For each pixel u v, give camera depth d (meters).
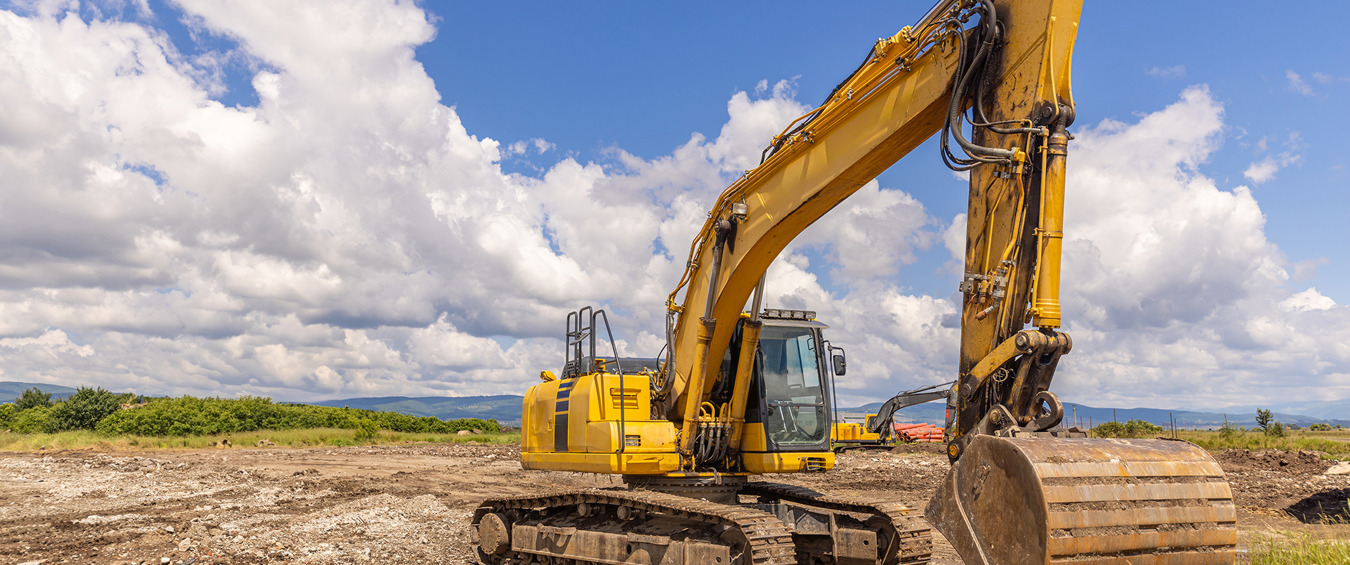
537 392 9.89
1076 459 4.43
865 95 6.47
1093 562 4.23
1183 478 4.63
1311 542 8.06
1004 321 5.04
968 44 5.59
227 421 37.16
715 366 8.62
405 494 16.05
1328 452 24.89
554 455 9.21
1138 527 4.37
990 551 4.54
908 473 20.80
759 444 8.71
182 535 10.40
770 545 6.68
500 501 9.31
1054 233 4.90
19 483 16.86
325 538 10.65
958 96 5.52
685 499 7.62
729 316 8.23
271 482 17.69
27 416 38.38
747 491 9.70
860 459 25.05
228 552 9.49
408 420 46.31
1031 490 4.27
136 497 14.73
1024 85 5.21
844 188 6.91
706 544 7.09
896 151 6.43
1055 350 4.79
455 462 25.47
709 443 8.65
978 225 5.35
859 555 7.78
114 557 9.11
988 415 5.00
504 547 9.20
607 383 8.67
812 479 19.36
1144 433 29.73
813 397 9.18
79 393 38.25
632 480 8.80
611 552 7.93
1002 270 5.08
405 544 10.41
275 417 39.47
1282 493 15.20
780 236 7.50
